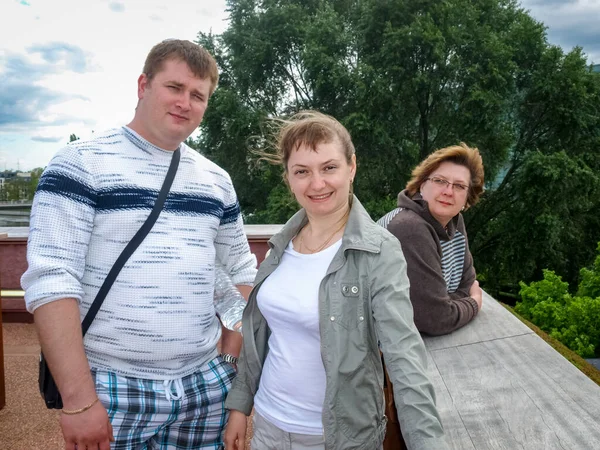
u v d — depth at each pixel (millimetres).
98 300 1558
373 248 1319
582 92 18219
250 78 21078
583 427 1321
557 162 16969
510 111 19359
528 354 1804
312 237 1518
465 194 2074
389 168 19094
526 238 18312
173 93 1598
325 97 19172
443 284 1988
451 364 1779
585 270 9164
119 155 1597
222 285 1943
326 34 18828
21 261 4906
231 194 1912
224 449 1827
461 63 18000
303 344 1419
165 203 1632
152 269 1588
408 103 18844
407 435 1112
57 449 2736
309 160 1415
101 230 1558
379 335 1254
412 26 17422
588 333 7016
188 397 1689
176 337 1630
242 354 1649
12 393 3381
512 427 1349
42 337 1402
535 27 19188
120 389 1572
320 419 1418
